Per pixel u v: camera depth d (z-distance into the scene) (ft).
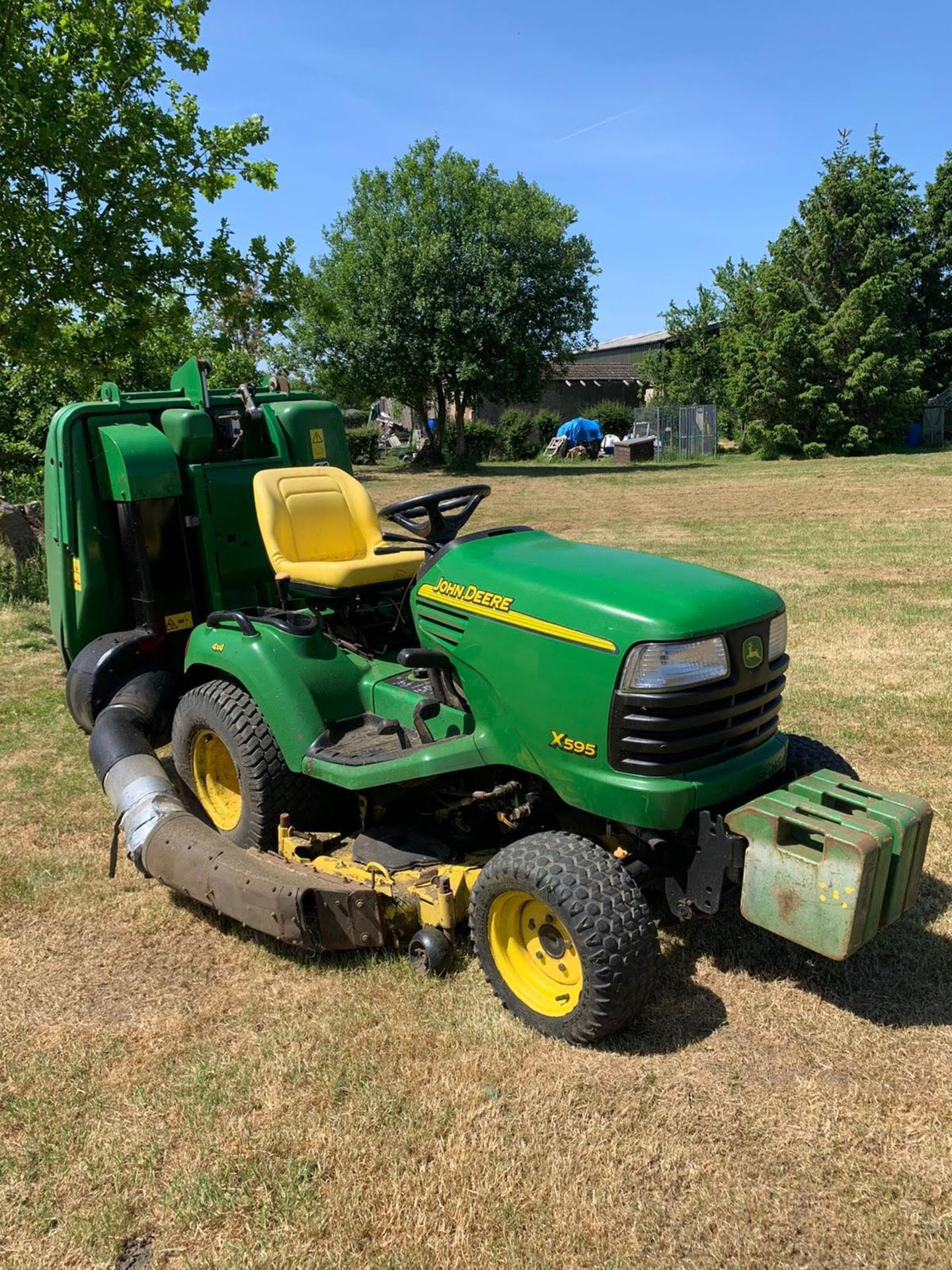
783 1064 10.43
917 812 10.26
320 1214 8.64
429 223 97.25
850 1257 8.14
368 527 16.28
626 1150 9.25
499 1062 10.53
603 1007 10.28
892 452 107.24
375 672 14.40
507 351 98.07
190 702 15.28
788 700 21.44
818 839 10.37
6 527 33.47
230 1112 9.93
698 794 10.53
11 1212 8.82
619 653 10.37
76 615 18.08
